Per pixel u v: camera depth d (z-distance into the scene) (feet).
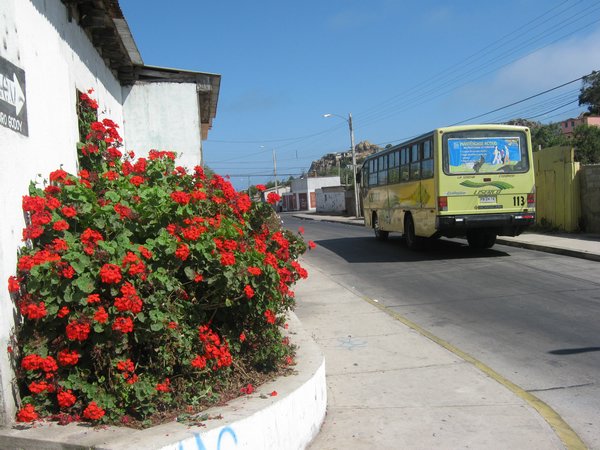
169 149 35.29
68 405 10.87
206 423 10.77
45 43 15.64
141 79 34.99
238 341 13.83
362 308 28.63
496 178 43.21
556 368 18.81
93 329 11.13
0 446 10.04
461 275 37.52
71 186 13.37
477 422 14.62
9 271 11.15
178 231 13.11
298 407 12.98
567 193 55.88
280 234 16.96
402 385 17.60
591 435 13.88
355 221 116.26
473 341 22.38
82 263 11.35
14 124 12.14
